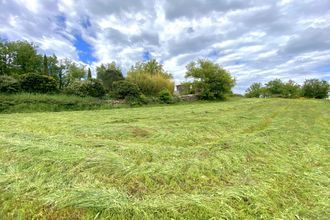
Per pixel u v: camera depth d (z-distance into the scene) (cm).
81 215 242
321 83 4588
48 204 257
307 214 252
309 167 403
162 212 244
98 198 261
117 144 507
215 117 1100
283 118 1117
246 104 2266
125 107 1888
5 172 333
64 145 473
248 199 274
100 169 346
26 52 3381
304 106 2142
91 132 658
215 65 2889
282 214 251
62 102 1590
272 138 598
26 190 285
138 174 336
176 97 2494
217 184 326
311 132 738
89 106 1694
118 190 293
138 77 2636
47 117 1031
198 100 2784
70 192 275
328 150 523
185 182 328
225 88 2866
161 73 3120
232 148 491
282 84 5053
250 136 619
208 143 557
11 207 257
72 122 862
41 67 3709
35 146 436
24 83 1684
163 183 323
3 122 832
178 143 568
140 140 593
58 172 334
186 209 250
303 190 309
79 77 4350
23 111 1383
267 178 338
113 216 239
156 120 980
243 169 377
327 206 267
